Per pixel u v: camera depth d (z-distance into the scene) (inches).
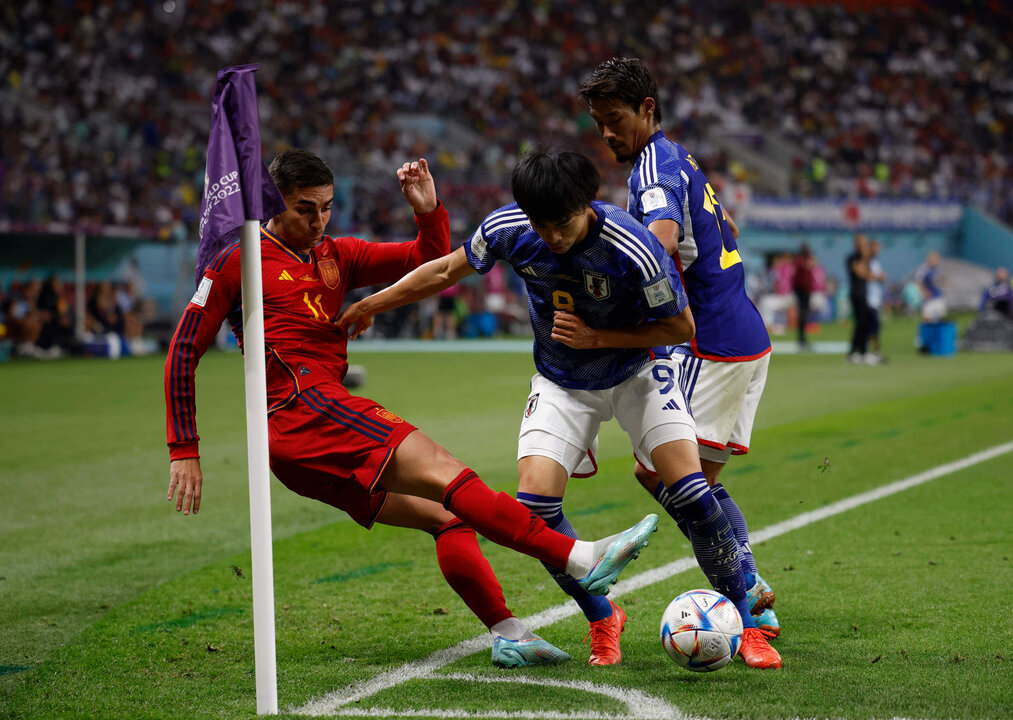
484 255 518.0
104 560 788.0
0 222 3161.9
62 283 3319.4
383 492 533.6
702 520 515.5
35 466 1202.6
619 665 533.0
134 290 3388.3
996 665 513.7
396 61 5438.0
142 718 471.5
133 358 3088.1
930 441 1295.5
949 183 5428.2
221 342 3408.0
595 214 479.2
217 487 1072.8
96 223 3543.3
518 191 455.5
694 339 575.8
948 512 892.6
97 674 535.8
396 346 3508.9
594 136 5132.9
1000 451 1209.4
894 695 474.6
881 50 6284.5
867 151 5605.3
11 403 1849.2
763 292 4534.9
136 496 1032.8
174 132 4522.6
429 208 561.0
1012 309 3051.2
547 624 608.7
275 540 848.9
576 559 473.4
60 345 3142.2
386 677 520.4
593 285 491.5
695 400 576.7
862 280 2495.1
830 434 1373.0
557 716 459.5
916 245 5108.3
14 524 913.5
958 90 6146.7
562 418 525.0
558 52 5777.6
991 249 5078.7
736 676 508.7
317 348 534.3
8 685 520.7
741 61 6003.9
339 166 4574.3
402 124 5246.1
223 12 5241.1
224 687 512.1
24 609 662.5
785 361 2568.9
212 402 1831.9
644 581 701.3
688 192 564.1
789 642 562.6
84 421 1603.1
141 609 657.6
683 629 495.8
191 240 3774.6
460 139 5221.5
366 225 4271.7
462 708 471.8
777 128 5703.7
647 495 1007.0
